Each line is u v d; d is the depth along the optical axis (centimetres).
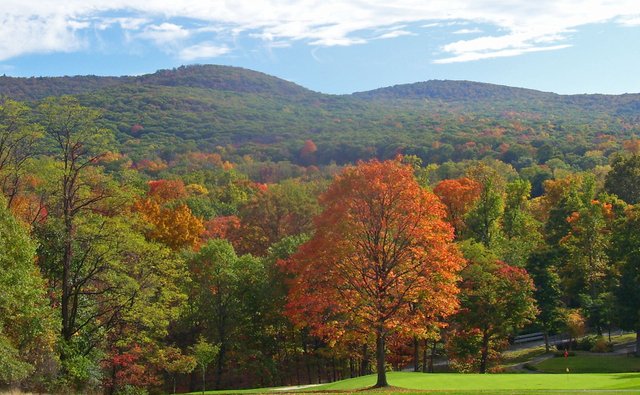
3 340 2838
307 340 5541
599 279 6456
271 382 5369
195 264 5256
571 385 3012
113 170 5150
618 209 7381
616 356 5453
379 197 3412
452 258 3409
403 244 3428
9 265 2786
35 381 3319
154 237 6506
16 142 3819
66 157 3825
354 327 3547
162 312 4025
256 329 5400
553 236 7731
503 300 4875
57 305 4062
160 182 11175
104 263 3894
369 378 3931
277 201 7950
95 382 3956
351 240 3428
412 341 4994
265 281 5259
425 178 8750
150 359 4312
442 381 3469
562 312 5831
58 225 3725
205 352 4191
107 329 3988
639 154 9012
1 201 2869
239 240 7838
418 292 3422
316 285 3550
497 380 3403
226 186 12488
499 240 6575
